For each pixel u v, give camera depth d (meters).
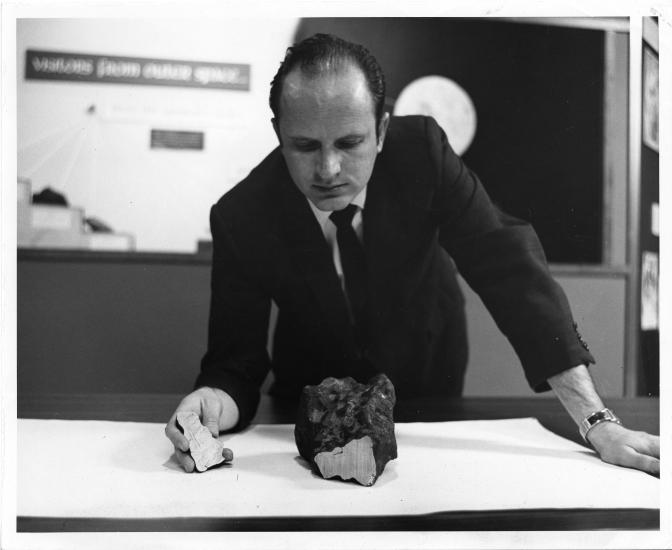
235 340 1.04
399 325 1.07
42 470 0.82
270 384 1.07
